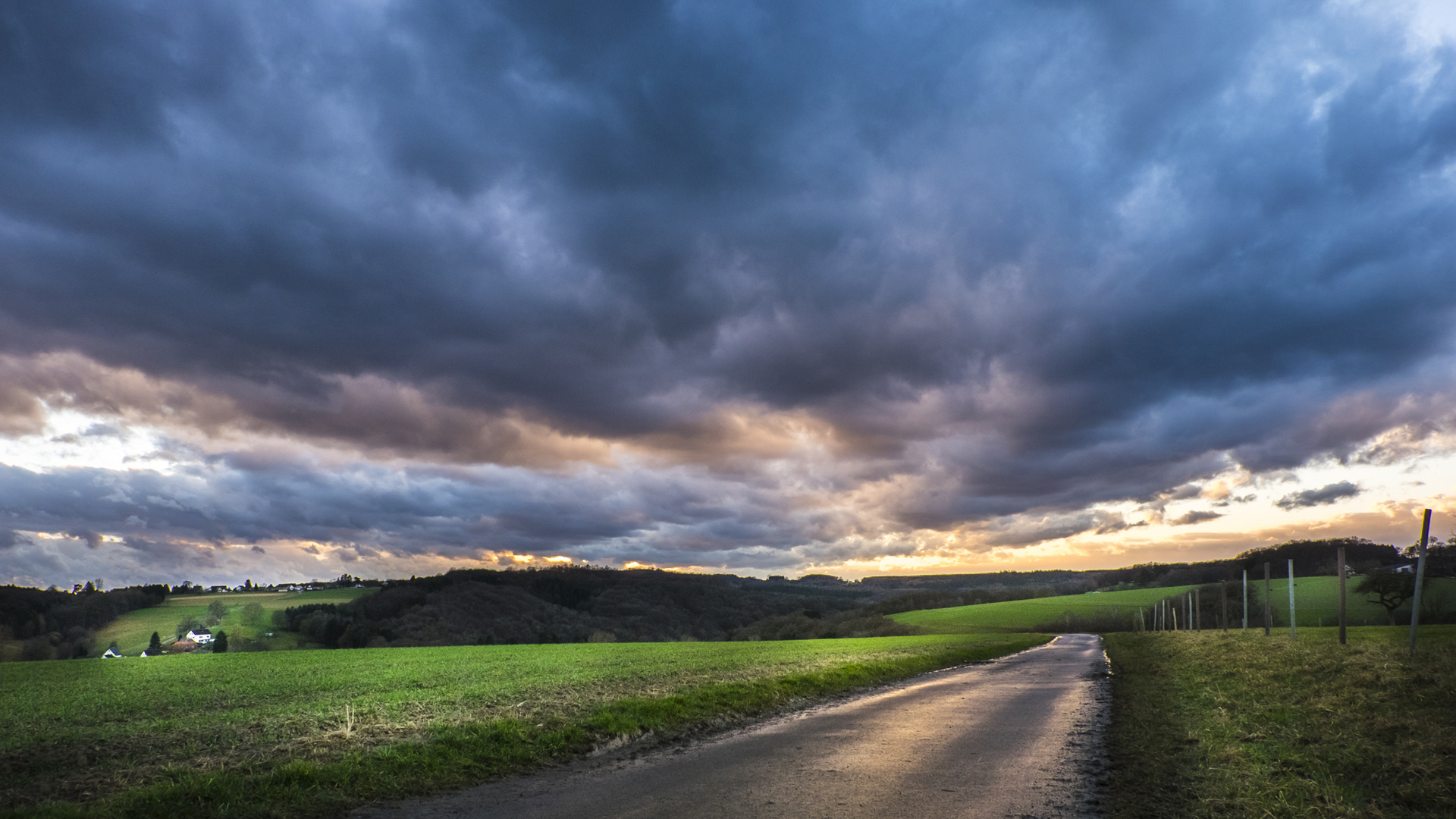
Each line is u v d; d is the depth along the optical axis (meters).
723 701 18.94
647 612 158.75
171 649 105.44
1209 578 161.25
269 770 11.19
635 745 13.91
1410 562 95.81
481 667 37.09
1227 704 16.34
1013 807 8.95
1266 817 8.09
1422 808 8.02
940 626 135.25
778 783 10.48
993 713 18.23
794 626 146.88
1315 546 139.38
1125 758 11.84
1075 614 139.25
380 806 9.60
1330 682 16.95
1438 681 14.94
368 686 27.42
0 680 34.38
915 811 8.83
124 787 10.88
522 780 11.03
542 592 159.00
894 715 18.05
